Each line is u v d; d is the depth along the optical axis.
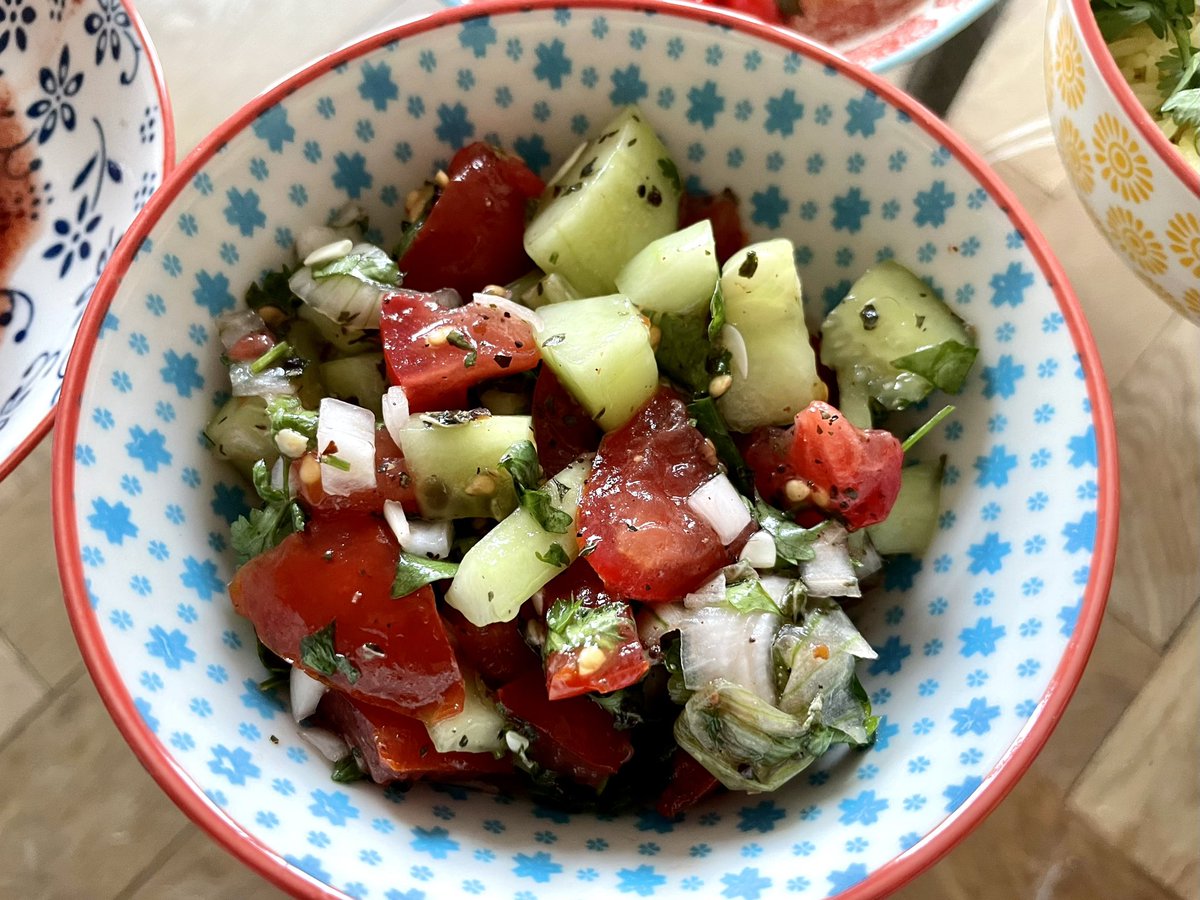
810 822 0.17
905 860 0.15
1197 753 0.20
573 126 0.19
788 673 0.17
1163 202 0.17
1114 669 0.21
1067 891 0.20
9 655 0.21
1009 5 0.24
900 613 0.19
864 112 0.18
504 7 0.18
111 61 0.22
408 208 0.19
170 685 0.16
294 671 0.17
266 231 0.18
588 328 0.17
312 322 0.19
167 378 0.17
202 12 0.24
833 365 0.19
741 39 0.18
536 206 0.19
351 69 0.18
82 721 0.21
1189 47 0.21
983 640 0.17
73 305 0.22
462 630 0.17
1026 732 0.15
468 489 0.17
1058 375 0.17
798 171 0.19
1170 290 0.19
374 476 0.17
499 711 0.17
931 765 0.16
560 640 0.16
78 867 0.20
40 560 0.21
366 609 0.16
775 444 0.18
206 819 0.15
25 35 0.23
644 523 0.16
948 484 0.19
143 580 0.16
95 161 0.23
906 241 0.19
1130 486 0.22
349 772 0.17
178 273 0.17
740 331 0.18
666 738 0.18
